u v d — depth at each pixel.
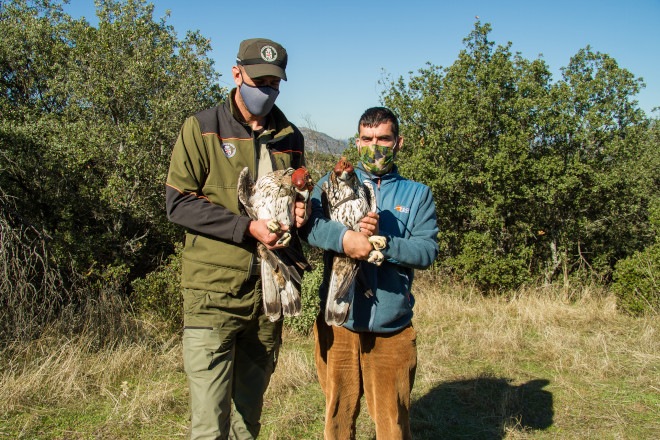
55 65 9.45
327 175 2.72
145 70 8.82
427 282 9.78
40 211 8.23
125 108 8.93
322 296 2.64
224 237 2.33
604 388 4.80
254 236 2.30
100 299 6.61
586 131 9.41
